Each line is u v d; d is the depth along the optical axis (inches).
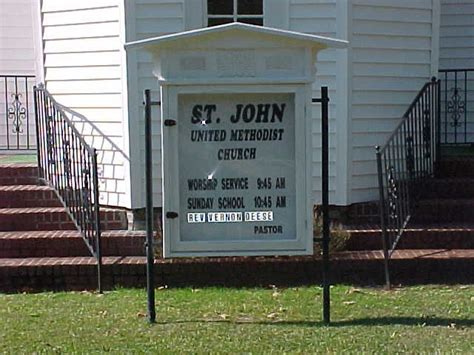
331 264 307.4
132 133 335.9
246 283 307.0
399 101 350.6
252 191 259.3
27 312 277.7
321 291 297.1
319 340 247.6
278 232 259.9
